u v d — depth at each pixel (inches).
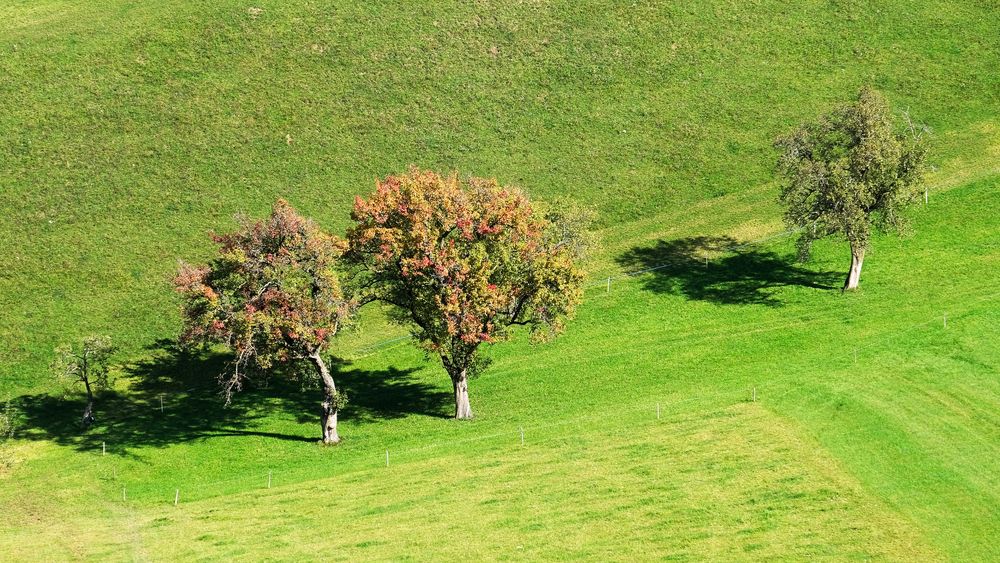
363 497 2731.3
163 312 3833.7
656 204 4458.7
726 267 4008.4
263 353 3002.0
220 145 4638.3
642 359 3452.3
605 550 2453.2
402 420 3201.3
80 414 3321.9
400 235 3002.0
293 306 2918.3
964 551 2394.2
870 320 3508.9
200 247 4131.4
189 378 3543.3
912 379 3127.5
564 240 3344.0
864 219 3577.8
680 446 2883.9
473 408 3250.5
